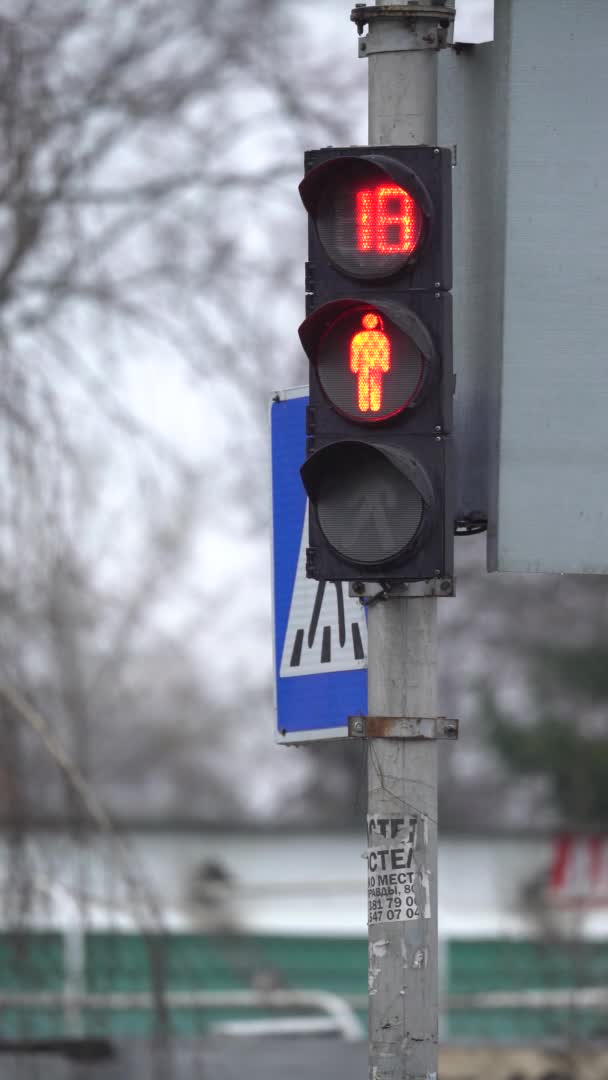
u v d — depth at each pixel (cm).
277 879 6912
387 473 1738
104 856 3167
